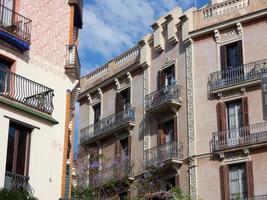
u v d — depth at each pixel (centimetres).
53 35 2986
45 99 2747
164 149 3997
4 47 2716
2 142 2484
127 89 4638
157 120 4206
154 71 4378
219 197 3634
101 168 4472
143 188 3991
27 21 2827
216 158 3738
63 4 3102
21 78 2700
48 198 2669
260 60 3753
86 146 4872
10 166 2519
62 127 2884
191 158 3828
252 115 3672
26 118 2625
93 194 4222
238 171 3641
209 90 3897
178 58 4178
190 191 3772
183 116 4000
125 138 4488
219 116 3800
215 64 3944
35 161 2614
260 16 3834
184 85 4066
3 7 2731
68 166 3031
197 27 4088
